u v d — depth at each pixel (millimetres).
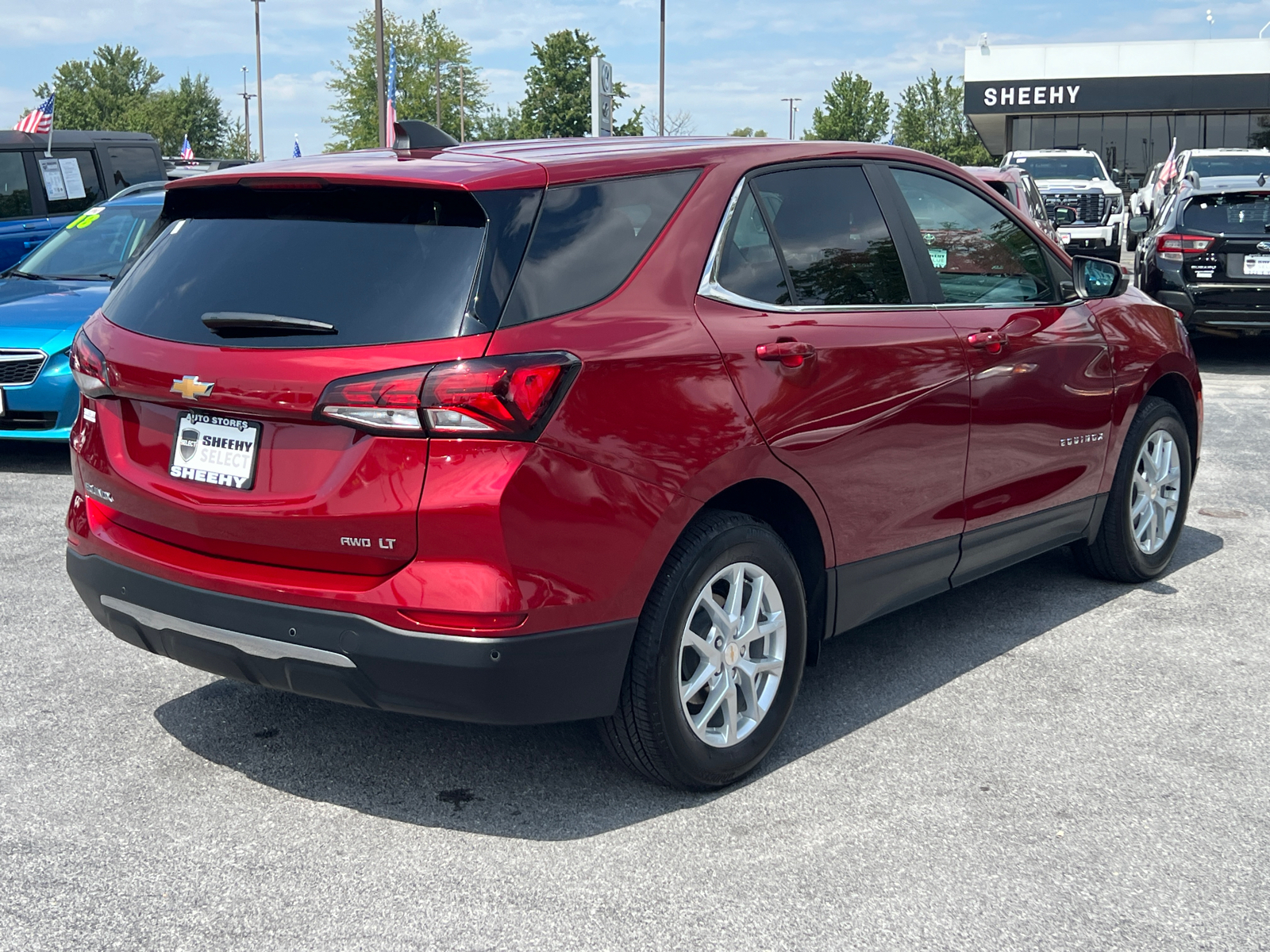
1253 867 3004
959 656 4496
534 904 2842
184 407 3158
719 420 3209
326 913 2803
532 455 2844
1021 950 2658
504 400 2797
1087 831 3182
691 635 3250
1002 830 3191
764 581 3441
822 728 3854
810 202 3770
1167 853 3074
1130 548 5230
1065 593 5254
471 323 2844
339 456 2924
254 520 3020
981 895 2881
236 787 3439
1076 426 4699
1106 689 4172
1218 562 5727
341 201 3137
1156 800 3354
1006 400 4262
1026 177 13453
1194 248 11562
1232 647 4578
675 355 3137
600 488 2955
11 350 7309
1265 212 11477
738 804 3348
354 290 2973
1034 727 3857
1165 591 5281
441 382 2791
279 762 3596
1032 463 4480
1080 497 4859
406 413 2814
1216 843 3125
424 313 2877
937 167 4355
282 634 3008
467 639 2848
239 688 4172
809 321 3562
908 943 2686
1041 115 44281
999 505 4352
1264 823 3227
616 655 3070
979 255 4398
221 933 2721
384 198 3072
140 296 3352
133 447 3307
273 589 3008
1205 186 12016
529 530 2855
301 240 3133
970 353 4082
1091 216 24109
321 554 2986
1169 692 4141
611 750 3316
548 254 3008
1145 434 5160
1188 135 43062
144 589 3256
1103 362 4820
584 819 3258
